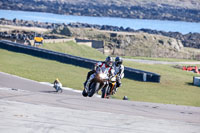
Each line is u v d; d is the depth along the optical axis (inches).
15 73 7263.8
